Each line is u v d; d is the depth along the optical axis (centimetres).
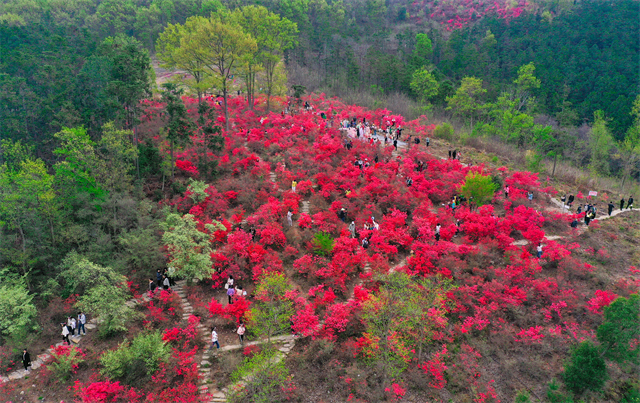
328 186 3988
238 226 3572
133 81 4003
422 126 5981
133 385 2344
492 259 3253
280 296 2589
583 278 3148
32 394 2328
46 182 3067
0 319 2547
